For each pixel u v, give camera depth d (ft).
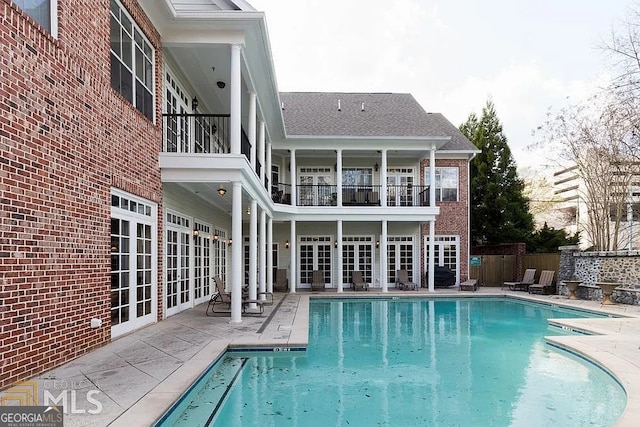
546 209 90.84
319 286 57.47
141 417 11.68
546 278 51.88
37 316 15.12
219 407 15.23
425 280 61.26
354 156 62.23
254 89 35.37
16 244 14.03
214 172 27.35
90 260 18.75
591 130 56.08
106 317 20.36
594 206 58.08
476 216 79.92
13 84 13.91
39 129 15.24
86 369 16.21
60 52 16.58
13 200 13.89
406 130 57.88
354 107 65.36
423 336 28.96
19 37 14.20
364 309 42.88
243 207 43.19
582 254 46.50
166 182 27.76
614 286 40.16
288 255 61.93
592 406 15.76
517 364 21.62
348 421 14.30
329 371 20.16
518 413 15.11
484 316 38.32
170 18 26.86
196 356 18.61
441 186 62.54
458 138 63.87
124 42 22.84
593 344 23.21
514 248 62.34
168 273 30.19
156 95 26.99
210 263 44.14
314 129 57.41
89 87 18.78
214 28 27.68
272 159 61.62
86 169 18.47
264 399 16.31
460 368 20.85
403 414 14.96
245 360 21.45
